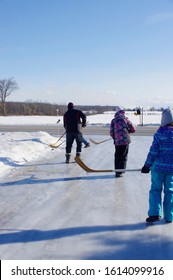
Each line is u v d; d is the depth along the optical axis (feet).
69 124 35.65
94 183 26.91
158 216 17.85
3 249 15.11
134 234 16.57
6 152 39.29
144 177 28.96
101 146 50.90
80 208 20.59
